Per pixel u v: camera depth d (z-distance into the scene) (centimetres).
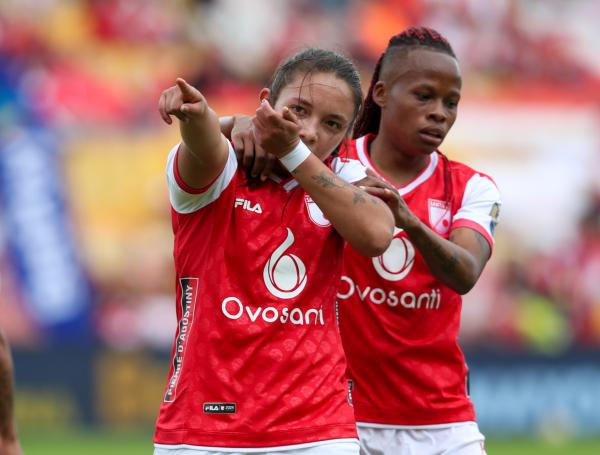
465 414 1828
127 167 5094
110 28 5241
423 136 1762
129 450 4031
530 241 5366
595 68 5628
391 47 1805
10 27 5131
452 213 1831
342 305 1780
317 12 5466
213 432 1348
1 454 1189
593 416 5088
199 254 1384
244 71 5356
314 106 1368
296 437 1353
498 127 5497
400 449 1798
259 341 1358
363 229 1342
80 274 4959
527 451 4288
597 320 5291
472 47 5562
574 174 5481
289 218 1390
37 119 5050
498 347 5128
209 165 1322
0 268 4891
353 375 1798
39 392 4769
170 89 1279
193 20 5338
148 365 4906
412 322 1789
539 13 5647
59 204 4997
